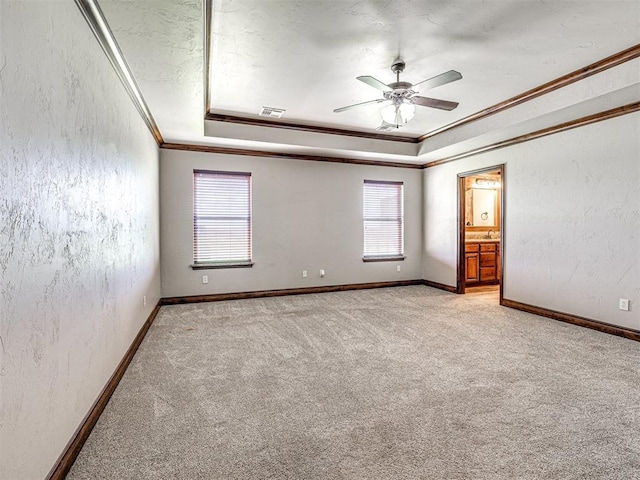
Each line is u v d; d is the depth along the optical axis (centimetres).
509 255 479
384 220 635
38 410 138
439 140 525
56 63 157
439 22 242
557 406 218
